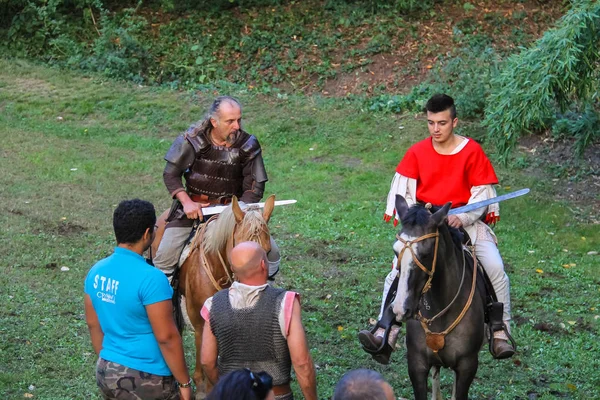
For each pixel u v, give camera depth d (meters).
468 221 5.92
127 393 4.71
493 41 17.72
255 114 15.95
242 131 6.54
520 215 12.01
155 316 4.67
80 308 8.48
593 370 7.52
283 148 14.83
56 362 7.21
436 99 5.96
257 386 3.46
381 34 18.19
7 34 18.45
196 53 18.30
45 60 18.22
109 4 19.84
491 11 18.69
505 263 10.34
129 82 17.38
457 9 18.89
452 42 17.83
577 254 10.78
